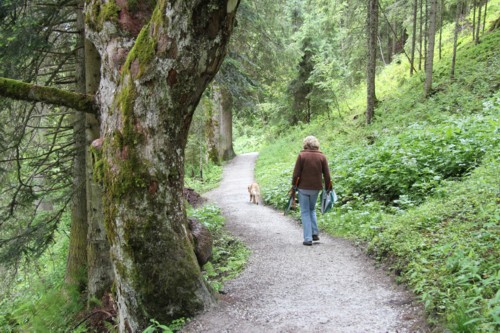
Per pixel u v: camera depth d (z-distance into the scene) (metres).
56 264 10.52
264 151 25.83
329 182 7.02
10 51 6.66
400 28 28.11
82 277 7.16
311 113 26.02
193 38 3.54
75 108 4.21
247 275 5.54
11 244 7.40
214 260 6.57
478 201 5.47
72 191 7.49
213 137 24.50
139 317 3.95
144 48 3.63
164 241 3.93
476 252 4.02
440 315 3.32
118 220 3.88
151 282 3.90
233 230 8.85
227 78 13.20
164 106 3.73
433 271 4.12
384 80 23.53
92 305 6.31
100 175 3.98
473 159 7.80
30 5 6.82
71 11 7.27
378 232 6.27
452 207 5.73
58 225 8.75
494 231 4.30
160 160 3.87
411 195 7.58
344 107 24.11
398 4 22.11
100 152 4.09
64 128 8.15
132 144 3.79
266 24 15.59
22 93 4.02
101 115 4.15
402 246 5.11
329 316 3.88
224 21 3.63
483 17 19.52
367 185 8.98
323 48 24.66
